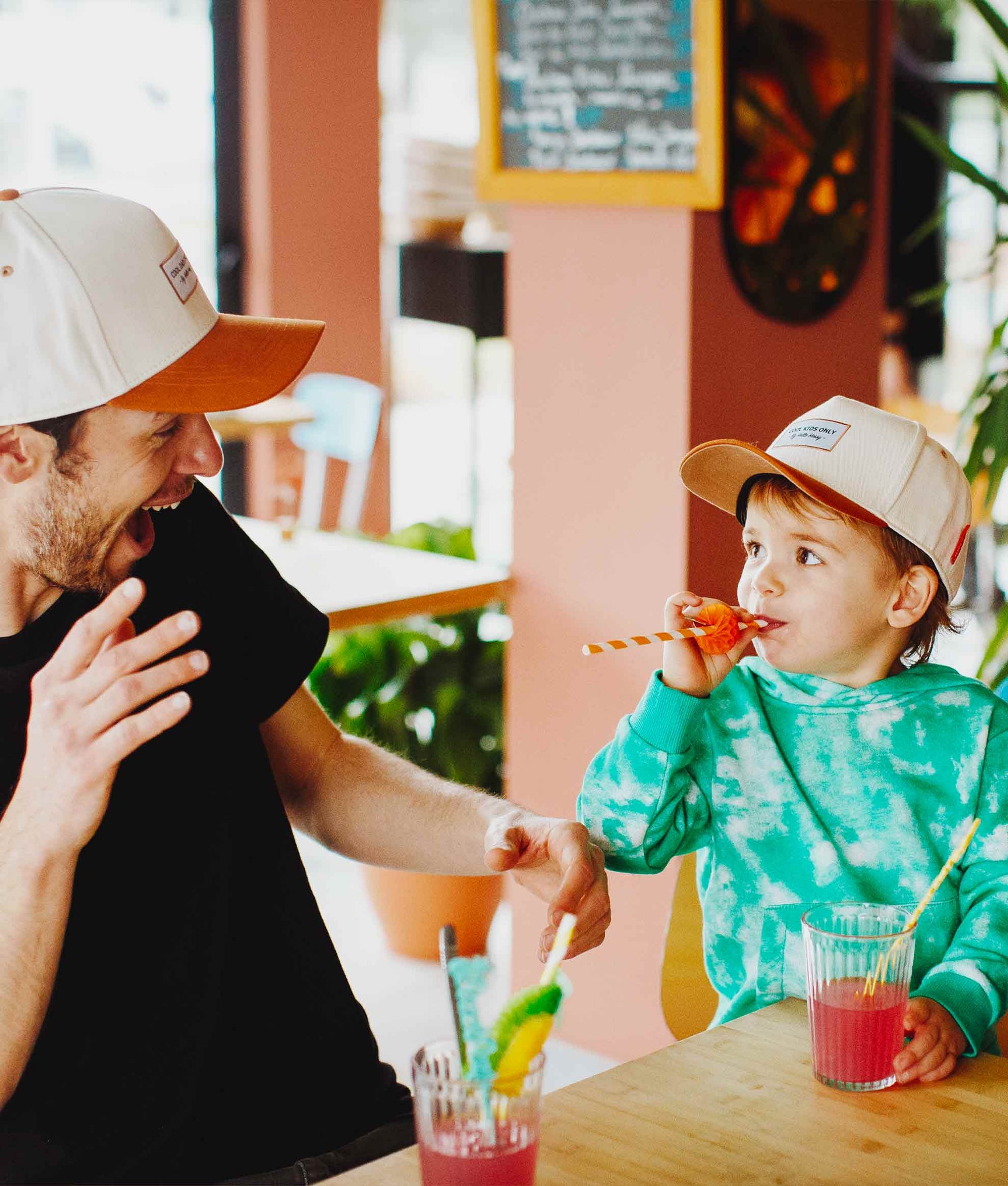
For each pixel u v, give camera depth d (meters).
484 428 6.31
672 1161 1.06
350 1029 1.44
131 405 1.27
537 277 2.74
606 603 2.73
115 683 1.10
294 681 1.56
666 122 2.49
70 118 5.00
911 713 1.49
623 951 2.75
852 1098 1.16
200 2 5.23
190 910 1.35
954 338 5.72
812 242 2.80
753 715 1.52
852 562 1.47
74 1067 1.28
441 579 2.80
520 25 2.66
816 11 2.69
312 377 4.95
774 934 1.47
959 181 5.59
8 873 1.14
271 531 3.31
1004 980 1.31
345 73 5.55
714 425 2.63
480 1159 0.97
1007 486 4.85
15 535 1.29
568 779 2.84
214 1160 1.31
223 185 5.45
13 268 1.24
